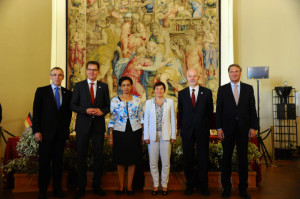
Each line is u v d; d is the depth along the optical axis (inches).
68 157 161.5
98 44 264.1
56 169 138.7
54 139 137.7
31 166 156.2
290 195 141.1
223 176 138.3
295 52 267.1
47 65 254.2
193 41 265.9
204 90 142.7
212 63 264.5
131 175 144.6
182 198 136.2
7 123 236.2
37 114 136.3
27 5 249.6
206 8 266.8
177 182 153.9
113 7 266.7
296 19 268.2
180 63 265.3
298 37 267.1
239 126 134.3
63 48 257.3
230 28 266.1
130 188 144.0
